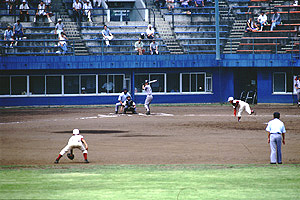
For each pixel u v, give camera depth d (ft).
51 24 422.41
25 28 411.95
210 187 107.24
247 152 164.45
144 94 392.47
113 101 391.45
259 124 244.01
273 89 388.98
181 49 414.62
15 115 305.94
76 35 416.05
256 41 410.52
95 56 383.45
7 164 144.46
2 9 428.56
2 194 100.12
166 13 447.01
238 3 459.32
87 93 389.60
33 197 97.09
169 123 250.78
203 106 367.04
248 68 400.47
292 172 126.11
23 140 195.52
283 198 95.76
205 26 431.84
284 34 417.28
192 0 456.86
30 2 447.42
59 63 379.55
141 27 429.79
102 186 108.88
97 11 446.60
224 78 394.93
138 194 99.71
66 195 98.89
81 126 241.14
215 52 409.08
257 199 94.99
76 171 130.82
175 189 104.99
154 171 129.59
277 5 453.17
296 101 384.88
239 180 115.34
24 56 376.07
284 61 380.78
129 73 391.45
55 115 303.68
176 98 394.11
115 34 419.33
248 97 394.11
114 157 156.66
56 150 172.14
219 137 199.62
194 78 395.14
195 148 173.06
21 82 382.83
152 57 386.73
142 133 213.05
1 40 388.98
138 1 463.42
